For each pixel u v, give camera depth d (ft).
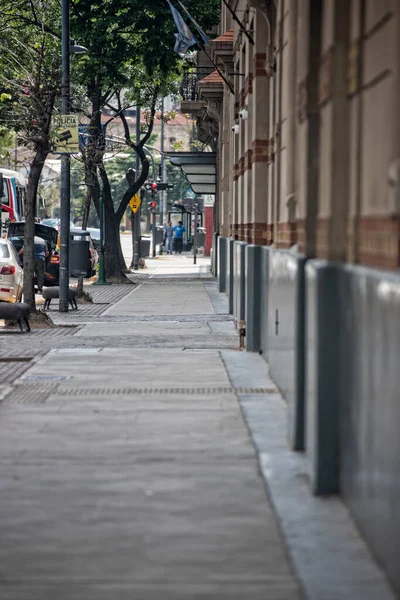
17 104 213.66
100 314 218.18
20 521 60.03
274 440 82.02
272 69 134.92
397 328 45.06
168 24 307.17
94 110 333.62
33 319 188.24
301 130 79.25
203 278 375.66
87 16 310.45
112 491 66.69
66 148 211.20
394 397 45.91
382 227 52.54
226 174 287.48
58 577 50.26
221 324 190.49
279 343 104.78
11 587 48.85
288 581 49.60
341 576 49.83
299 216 80.69
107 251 338.54
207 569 51.44
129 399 102.68
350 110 64.13
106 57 309.63
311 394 66.85
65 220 225.56
